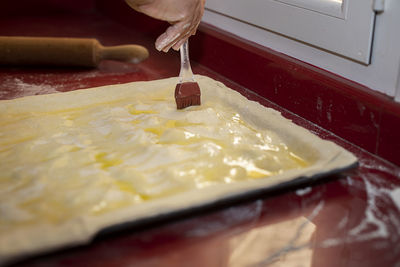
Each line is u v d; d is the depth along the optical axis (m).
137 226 0.55
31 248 0.48
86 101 0.90
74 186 0.62
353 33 0.78
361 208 0.61
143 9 0.71
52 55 1.12
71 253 0.52
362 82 0.80
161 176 0.65
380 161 0.73
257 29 1.02
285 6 0.91
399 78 0.72
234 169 0.67
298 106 0.89
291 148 0.73
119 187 0.62
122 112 0.85
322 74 0.85
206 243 0.54
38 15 1.70
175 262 0.51
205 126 0.78
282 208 0.61
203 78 0.99
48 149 0.72
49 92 1.01
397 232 0.57
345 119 0.79
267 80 0.96
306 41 0.88
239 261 0.51
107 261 0.51
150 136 0.77
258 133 0.78
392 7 0.72
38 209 0.58
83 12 1.77
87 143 0.74
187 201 0.56
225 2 1.09
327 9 0.82
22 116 0.84
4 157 0.70
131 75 1.12
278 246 0.54
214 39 1.10
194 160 0.69
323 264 0.51
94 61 1.13
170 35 0.75
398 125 0.70
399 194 0.64
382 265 0.51
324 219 0.59
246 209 0.60
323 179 0.67
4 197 0.60
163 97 0.93
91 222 0.51
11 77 1.10
